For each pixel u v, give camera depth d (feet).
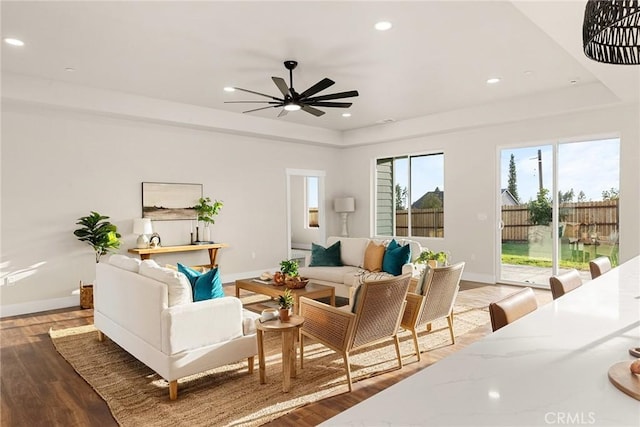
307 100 14.96
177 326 9.25
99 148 19.13
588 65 12.37
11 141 16.88
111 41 12.70
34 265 17.47
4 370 11.08
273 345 12.97
